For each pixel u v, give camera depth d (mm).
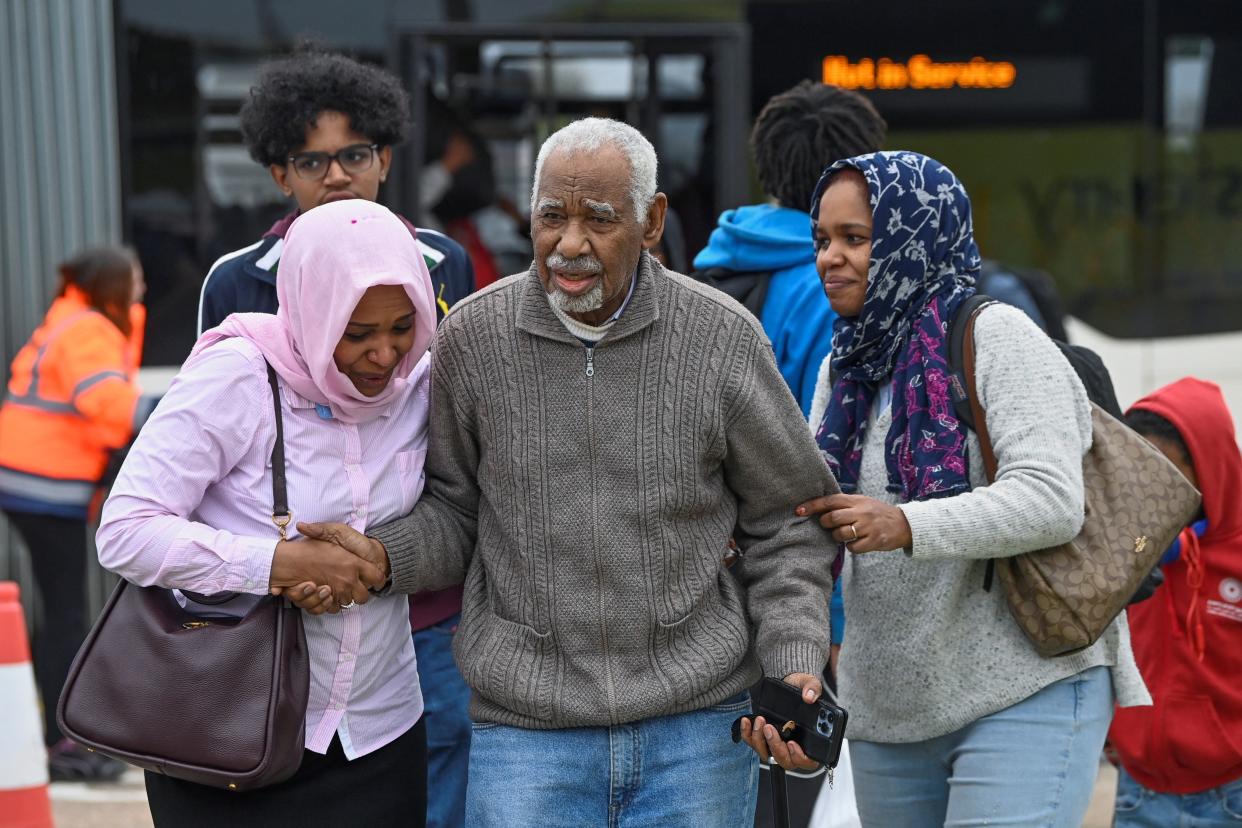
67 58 17734
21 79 17719
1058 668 8227
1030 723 8211
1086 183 18734
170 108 17781
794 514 8039
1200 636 10195
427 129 17938
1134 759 10438
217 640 7254
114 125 17797
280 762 7195
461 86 17969
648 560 7590
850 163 8508
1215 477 10242
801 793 10555
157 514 7301
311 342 7301
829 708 7359
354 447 7664
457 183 17984
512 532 7664
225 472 7516
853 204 8484
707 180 18312
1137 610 10492
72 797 15984
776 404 7805
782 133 10477
